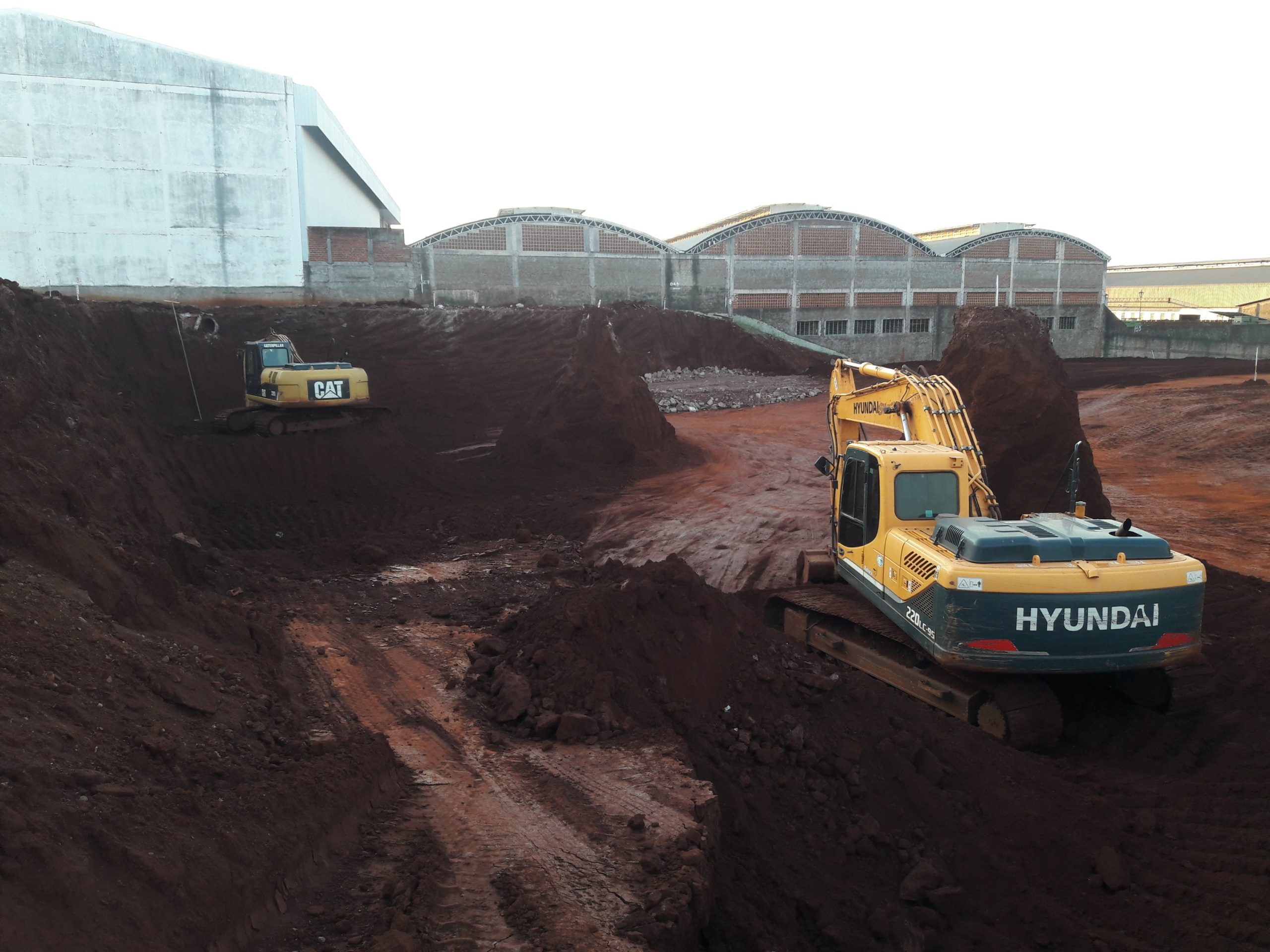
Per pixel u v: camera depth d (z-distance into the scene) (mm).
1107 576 8211
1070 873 6977
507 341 34438
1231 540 16984
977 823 7465
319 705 8211
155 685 6062
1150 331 55812
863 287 52219
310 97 41781
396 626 11375
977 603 8305
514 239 44281
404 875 5340
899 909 6438
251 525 18094
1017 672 8320
